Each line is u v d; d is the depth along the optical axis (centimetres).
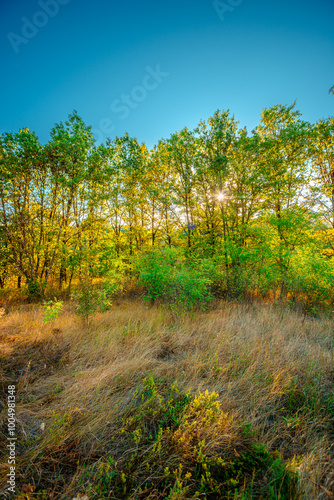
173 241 1173
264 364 335
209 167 932
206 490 164
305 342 433
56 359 362
